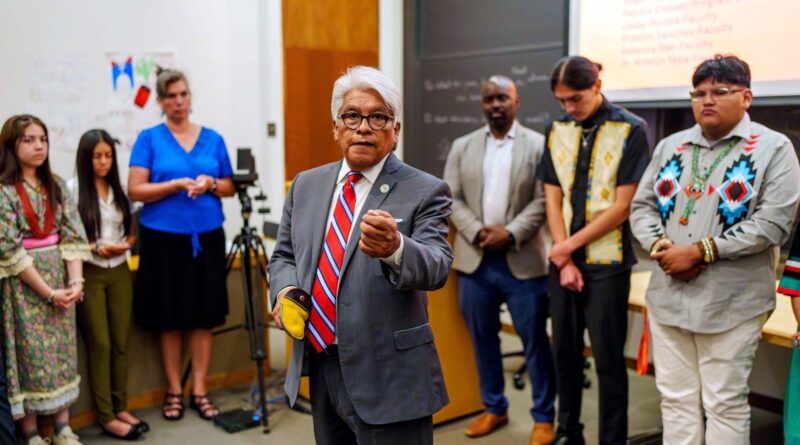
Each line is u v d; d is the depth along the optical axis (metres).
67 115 4.61
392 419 1.64
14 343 2.75
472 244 3.04
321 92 5.05
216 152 3.41
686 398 2.37
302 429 3.27
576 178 2.68
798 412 2.06
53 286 2.84
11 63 4.44
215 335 3.76
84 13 4.56
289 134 4.98
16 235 2.70
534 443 2.97
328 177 1.80
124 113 4.73
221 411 3.46
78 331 3.23
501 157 3.04
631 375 3.94
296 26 4.87
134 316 3.39
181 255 3.31
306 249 1.74
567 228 2.73
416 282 1.54
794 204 2.12
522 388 3.76
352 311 1.65
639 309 2.80
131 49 4.71
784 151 2.14
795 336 2.07
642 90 3.46
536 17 4.16
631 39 3.49
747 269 2.20
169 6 4.79
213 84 4.98
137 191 3.22
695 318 2.25
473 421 3.35
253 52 4.96
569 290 2.72
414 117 5.01
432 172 4.92
